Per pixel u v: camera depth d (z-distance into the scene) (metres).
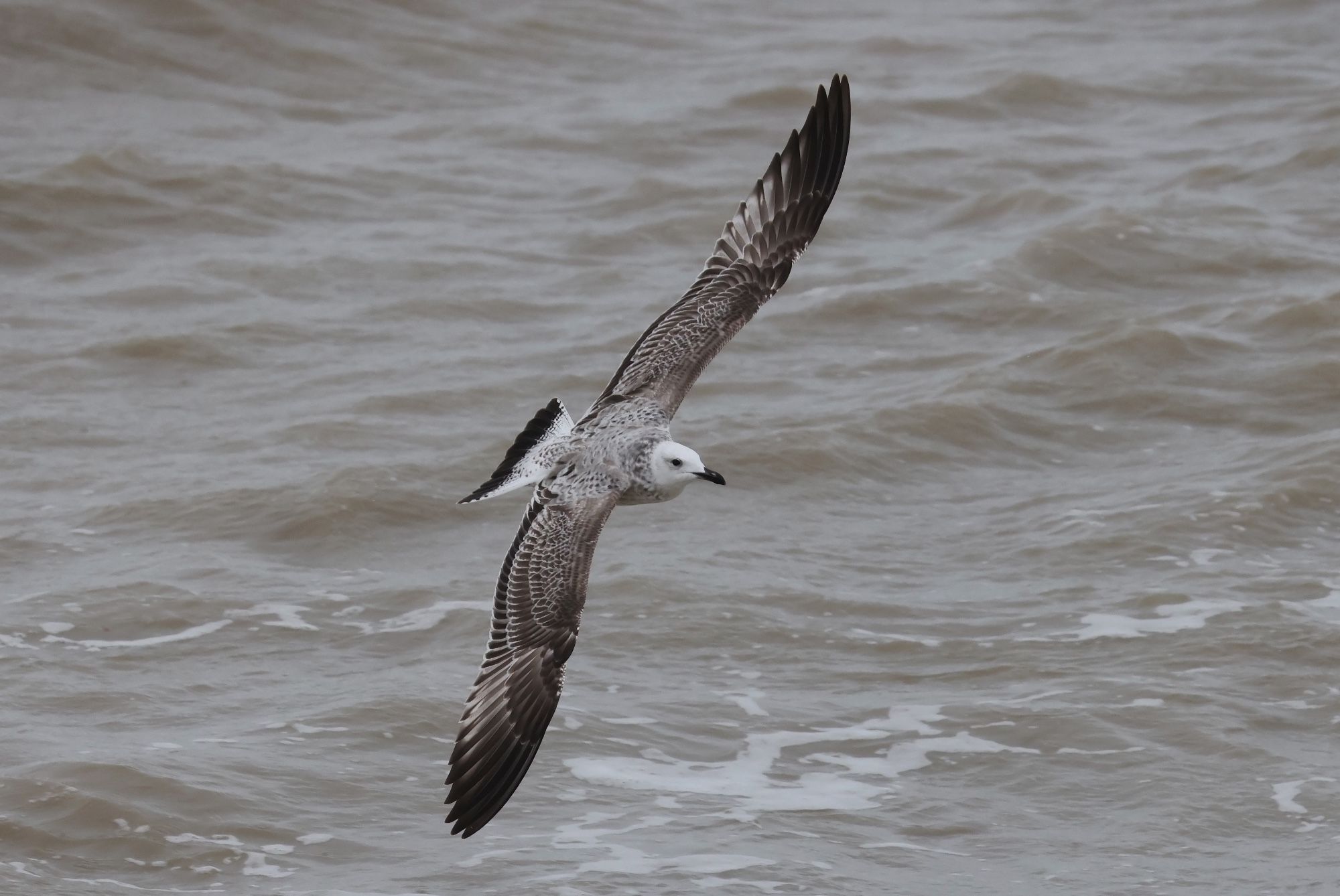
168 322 22.83
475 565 17.70
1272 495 18.64
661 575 17.22
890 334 22.80
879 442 20.08
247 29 30.84
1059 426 20.62
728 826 13.52
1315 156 27.61
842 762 14.50
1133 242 24.72
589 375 21.61
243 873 12.84
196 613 16.56
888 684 15.63
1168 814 13.75
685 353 10.51
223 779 13.80
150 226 25.53
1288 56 32.12
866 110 29.53
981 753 14.61
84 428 20.38
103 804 13.37
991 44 32.59
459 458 19.64
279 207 26.19
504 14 32.75
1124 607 16.77
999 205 26.27
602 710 15.05
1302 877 12.93
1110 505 18.75
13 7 29.95
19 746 14.18
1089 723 14.88
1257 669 15.69
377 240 25.30
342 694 15.26
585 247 25.33
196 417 20.70
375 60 30.88
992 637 16.33
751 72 31.06
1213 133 28.97
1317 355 21.72
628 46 32.28
